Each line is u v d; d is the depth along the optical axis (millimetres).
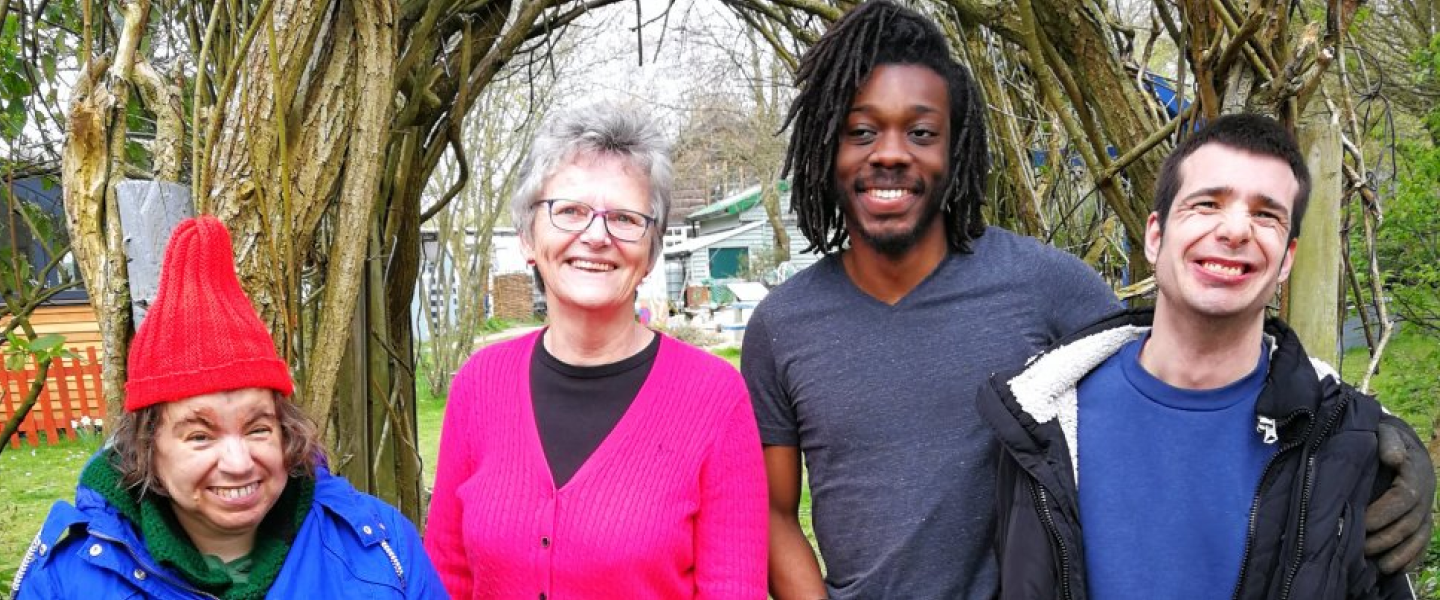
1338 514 1341
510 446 1659
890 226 1732
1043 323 1756
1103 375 1562
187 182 1894
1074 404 1555
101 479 1395
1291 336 1452
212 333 1381
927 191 1731
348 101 1829
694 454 1641
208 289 1402
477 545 1626
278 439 1449
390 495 2732
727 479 1666
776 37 3232
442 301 9922
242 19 1862
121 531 1368
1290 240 1441
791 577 1881
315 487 1546
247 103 1722
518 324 20750
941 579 1690
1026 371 1570
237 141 1723
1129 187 2611
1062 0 2217
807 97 1841
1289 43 2021
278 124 1737
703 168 24047
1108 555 1471
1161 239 1489
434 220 10250
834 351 1790
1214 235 1390
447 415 1777
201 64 1711
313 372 1887
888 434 1733
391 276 2691
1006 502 1597
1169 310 1466
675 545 1596
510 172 9852
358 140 1851
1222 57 1967
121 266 1692
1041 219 3150
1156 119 2264
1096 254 3332
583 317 1658
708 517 1660
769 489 1902
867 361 1763
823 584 1877
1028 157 3336
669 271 28734
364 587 1505
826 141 1763
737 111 14109
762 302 1929
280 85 1729
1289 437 1403
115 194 1693
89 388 8148
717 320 18406
